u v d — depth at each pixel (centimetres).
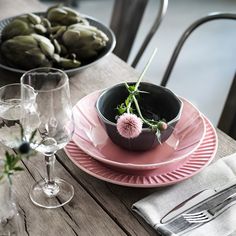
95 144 90
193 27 132
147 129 82
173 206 78
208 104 239
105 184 83
